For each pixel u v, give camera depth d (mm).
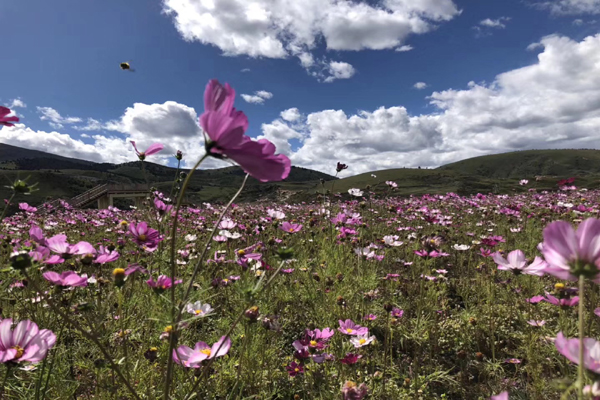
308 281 3357
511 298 3070
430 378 2238
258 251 3471
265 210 8648
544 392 2074
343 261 3934
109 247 3096
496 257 1805
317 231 5352
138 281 2756
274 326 2125
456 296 3596
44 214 8258
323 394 1964
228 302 2816
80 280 1485
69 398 1822
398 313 2619
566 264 812
